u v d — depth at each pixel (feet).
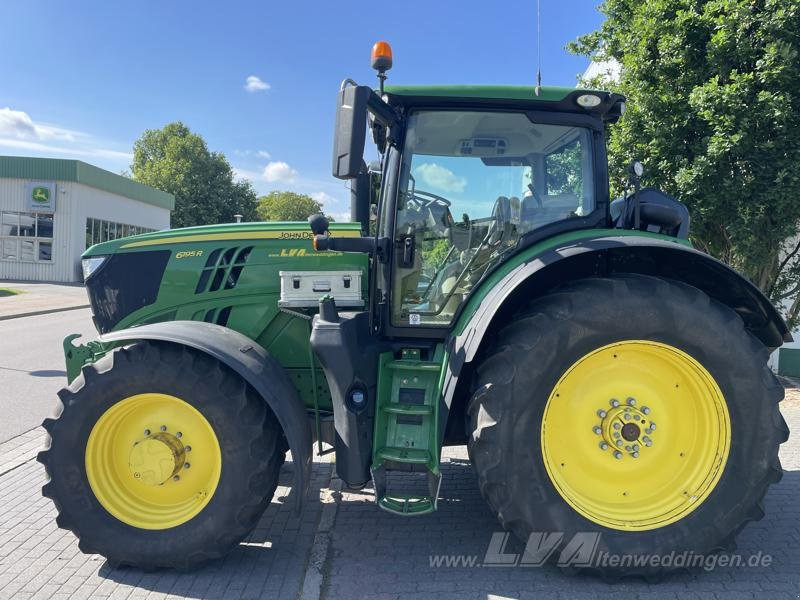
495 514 9.14
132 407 9.72
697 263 9.45
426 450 9.44
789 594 8.84
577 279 9.77
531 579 9.29
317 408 11.02
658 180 21.67
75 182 80.94
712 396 9.16
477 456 8.90
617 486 9.52
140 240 12.37
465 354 9.11
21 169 79.77
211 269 12.00
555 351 8.79
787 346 24.86
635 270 10.00
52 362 29.12
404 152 10.52
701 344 8.90
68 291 68.95
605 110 10.48
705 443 9.35
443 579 9.31
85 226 84.48
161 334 9.47
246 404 9.44
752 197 20.06
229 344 9.68
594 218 10.64
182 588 9.12
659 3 21.21
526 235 10.44
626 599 8.73
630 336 8.87
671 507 9.28
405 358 10.68
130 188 96.84
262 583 9.27
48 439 9.54
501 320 9.76
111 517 9.53
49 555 10.11
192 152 148.56
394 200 10.52
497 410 8.77
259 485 9.43
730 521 9.07
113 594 8.93
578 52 27.86
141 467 9.77
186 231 12.28
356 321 10.29
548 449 9.15
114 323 12.37
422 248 10.66
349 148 8.87
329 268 11.69
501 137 10.62
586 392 9.45
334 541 10.62
